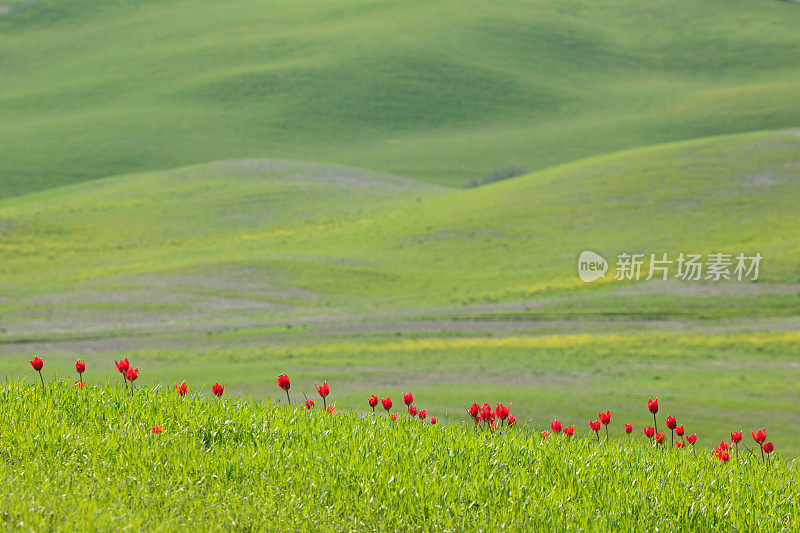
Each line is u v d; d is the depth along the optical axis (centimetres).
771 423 9069
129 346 15412
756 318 16625
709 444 7731
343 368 12975
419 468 2320
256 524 1942
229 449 2339
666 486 2344
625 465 2600
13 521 1806
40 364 2798
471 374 12500
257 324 17550
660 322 16688
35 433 2334
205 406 2770
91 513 1858
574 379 12150
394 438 2645
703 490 2334
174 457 2262
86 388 2861
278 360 13788
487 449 2556
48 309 19275
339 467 2238
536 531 1983
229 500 2052
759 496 2359
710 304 17675
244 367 13125
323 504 2084
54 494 1983
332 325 17275
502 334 16088
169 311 19125
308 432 2591
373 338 15838
